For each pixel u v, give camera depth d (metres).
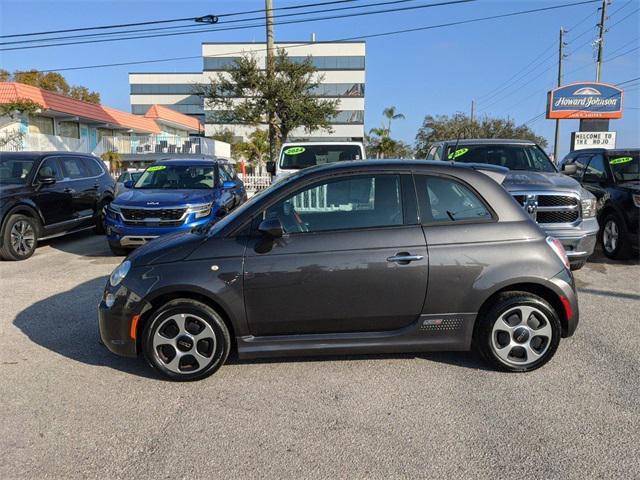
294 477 2.93
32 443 3.30
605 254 8.92
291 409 3.71
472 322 4.20
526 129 48.78
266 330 4.16
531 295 4.20
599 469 2.97
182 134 57.88
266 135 47.31
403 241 4.11
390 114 52.09
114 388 4.07
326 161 11.56
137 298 4.07
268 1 22.17
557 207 6.98
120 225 8.63
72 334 5.32
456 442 3.26
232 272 4.04
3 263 8.78
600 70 33.09
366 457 3.11
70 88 60.50
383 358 4.58
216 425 3.50
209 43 74.06
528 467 3.00
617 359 4.52
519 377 4.19
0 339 5.18
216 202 9.16
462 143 9.17
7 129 26.75
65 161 10.66
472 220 4.22
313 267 4.04
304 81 27.59
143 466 3.05
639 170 8.84
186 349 4.14
